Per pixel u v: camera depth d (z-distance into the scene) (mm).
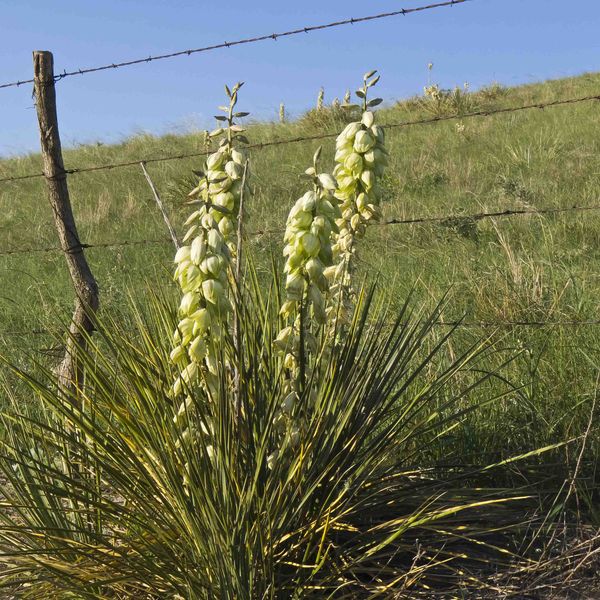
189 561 2494
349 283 2863
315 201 2590
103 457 2779
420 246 7688
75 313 4230
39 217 11938
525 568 2758
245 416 2713
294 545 2666
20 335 5398
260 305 3000
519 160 11461
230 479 2490
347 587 2691
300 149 14406
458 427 3590
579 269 6070
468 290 5551
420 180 11156
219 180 2637
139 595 2600
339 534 2889
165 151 16078
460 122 15508
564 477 3279
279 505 2609
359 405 2912
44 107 4188
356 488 2816
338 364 2832
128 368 2785
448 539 2932
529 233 7715
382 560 2854
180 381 2570
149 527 2535
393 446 2990
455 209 8797
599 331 4383
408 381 3035
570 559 2873
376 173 2832
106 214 11242
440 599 2672
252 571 2393
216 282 2477
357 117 16734
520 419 3693
